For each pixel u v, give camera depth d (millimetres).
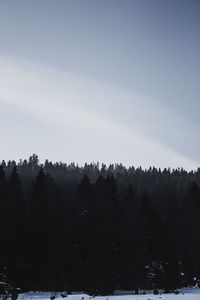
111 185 70375
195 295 31094
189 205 85938
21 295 42188
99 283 49438
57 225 59500
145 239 60625
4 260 53125
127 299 28891
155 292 39094
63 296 34906
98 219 57906
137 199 69312
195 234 80625
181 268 63906
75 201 64062
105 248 55031
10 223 56312
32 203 61250
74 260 55156
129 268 53938
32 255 56656
